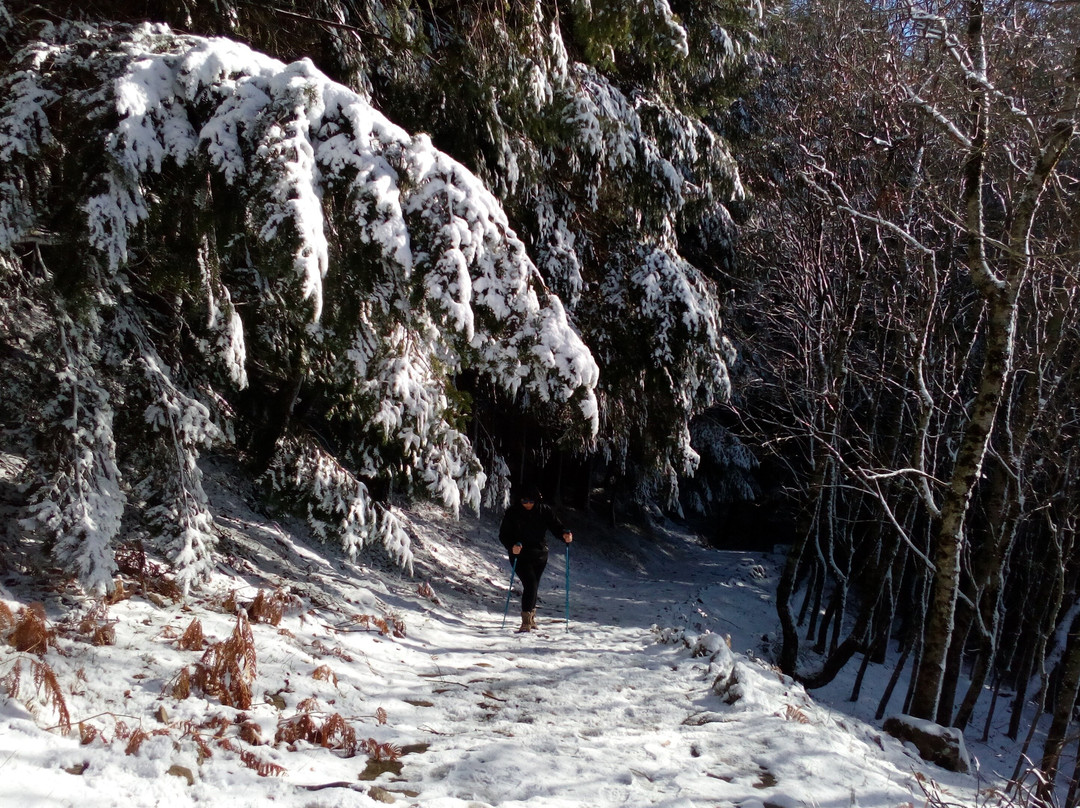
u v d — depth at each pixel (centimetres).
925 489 839
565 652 706
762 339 1445
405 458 745
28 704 325
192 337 570
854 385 1439
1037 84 837
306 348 652
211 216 424
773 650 1366
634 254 1099
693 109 1303
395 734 399
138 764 298
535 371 502
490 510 1659
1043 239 934
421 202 448
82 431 443
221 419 612
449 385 706
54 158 426
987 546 1063
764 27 1503
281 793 300
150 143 385
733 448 2216
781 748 443
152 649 425
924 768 543
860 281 1112
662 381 1048
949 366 1181
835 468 1323
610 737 441
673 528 2595
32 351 464
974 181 762
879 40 995
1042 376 968
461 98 759
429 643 687
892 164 1087
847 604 1977
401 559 822
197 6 562
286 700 409
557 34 809
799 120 1257
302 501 760
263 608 544
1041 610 1138
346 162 421
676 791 360
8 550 468
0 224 379
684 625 1283
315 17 651
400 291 468
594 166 991
